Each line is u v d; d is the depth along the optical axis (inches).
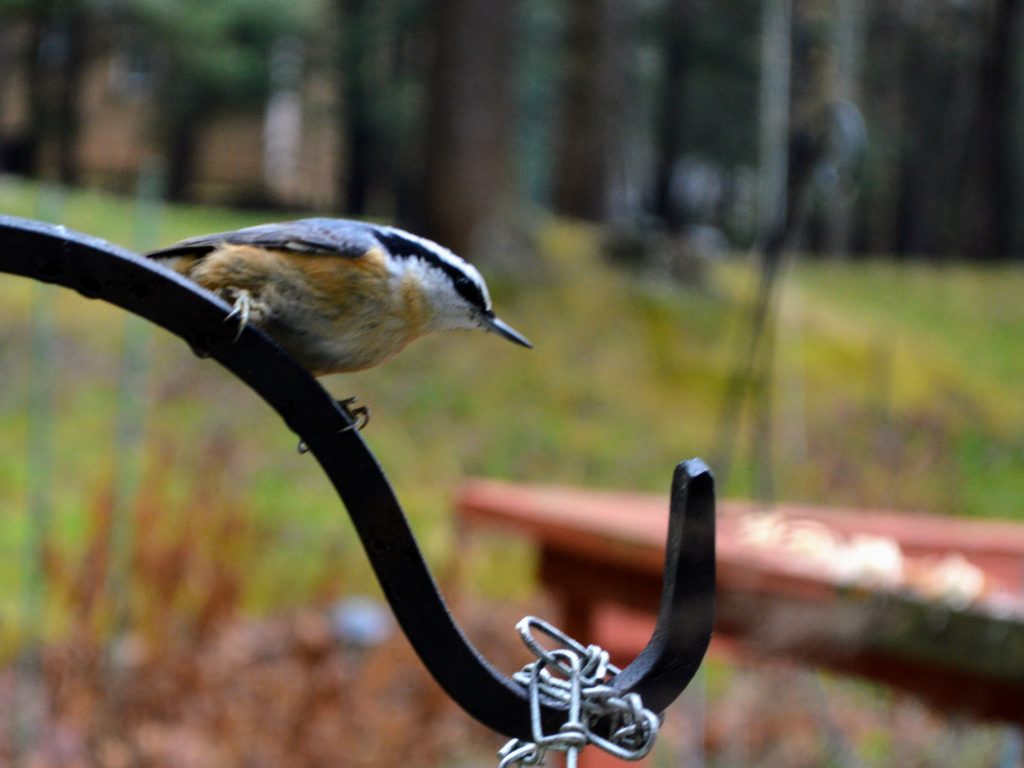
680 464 78.7
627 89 1079.0
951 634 145.7
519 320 706.8
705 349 705.0
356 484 78.8
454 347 674.8
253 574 341.1
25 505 408.2
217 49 986.7
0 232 72.1
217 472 324.5
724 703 303.9
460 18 770.2
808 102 263.1
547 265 760.3
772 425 557.3
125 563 287.0
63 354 545.6
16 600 337.1
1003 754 239.5
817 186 265.3
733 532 196.9
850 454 530.3
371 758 281.9
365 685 293.1
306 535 422.3
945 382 750.5
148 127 1117.7
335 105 1133.1
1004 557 210.1
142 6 904.3
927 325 908.6
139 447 329.1
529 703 76.4
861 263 1198.3
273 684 286.4
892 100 1389.0
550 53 1096.2
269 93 1068.5
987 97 1373.0
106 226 723.4
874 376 698.8
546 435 601.0
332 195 1284.4
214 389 549.0
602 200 938.7
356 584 390.3
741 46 1277.1
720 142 1398.9
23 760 254.8
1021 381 796.0
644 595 193.6
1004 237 1429.6
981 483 524.4
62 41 965.2
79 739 266.4
